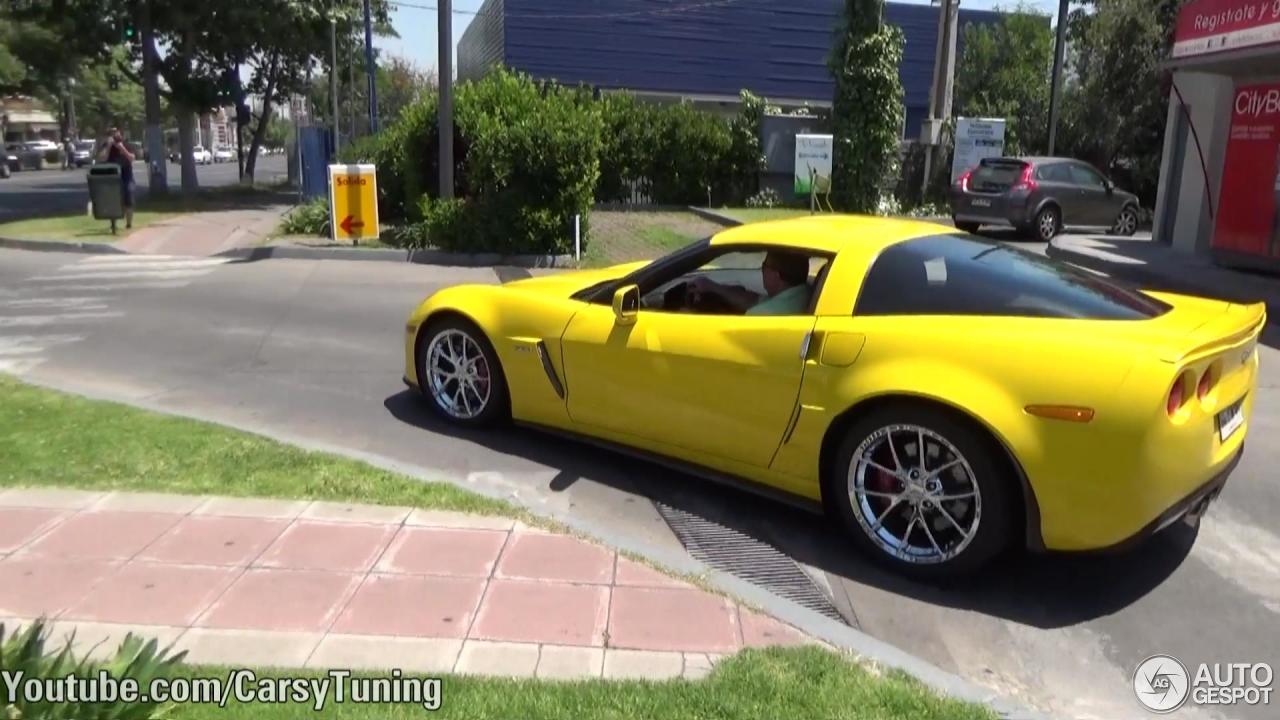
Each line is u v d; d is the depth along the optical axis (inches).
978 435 153.9
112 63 1071.6
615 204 906.7
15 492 179.2
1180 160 625.0
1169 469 146.5
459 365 233.3
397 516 172.6
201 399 266.7
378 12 1232.8
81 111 3142.2
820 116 935.7
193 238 672.4
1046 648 145.4
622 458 220.4
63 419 225.1
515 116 612.1
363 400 265.9
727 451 185.5
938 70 924.0
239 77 1132.5
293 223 689.6
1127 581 166.6
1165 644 146.9
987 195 730.8
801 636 137.6
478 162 581.6
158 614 137.0
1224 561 175.2
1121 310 166.6
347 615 138.0
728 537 181.9
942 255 178.4
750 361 178.4
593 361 201.8
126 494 179.3
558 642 132.8
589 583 150.6
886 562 167.0
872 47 868.0
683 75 1233.4
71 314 394.9
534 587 148.5
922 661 135.3
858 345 167.2
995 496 153.5
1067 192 727.1
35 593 142.3
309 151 955.3
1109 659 142.8
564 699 118.0
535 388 214.2
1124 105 951.6
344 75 1273.4
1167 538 184.4
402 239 620.7
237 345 337.7
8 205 1001.5
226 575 149.0
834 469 171.9
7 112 3245.6
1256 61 469.4
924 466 160.7
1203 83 577.9
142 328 366.9
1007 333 156.6
